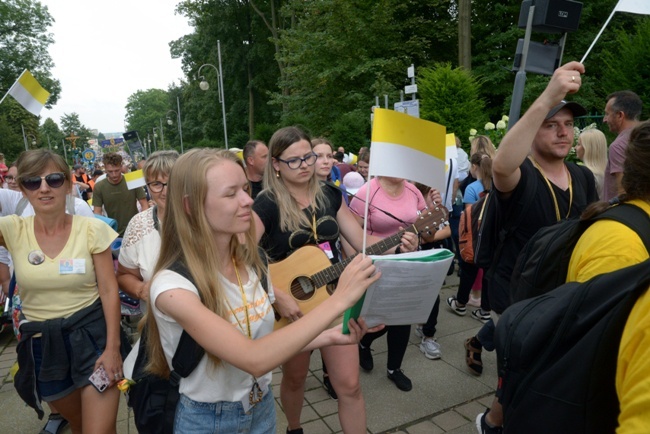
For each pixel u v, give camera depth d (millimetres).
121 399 3291
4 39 35062
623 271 1021
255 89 30766
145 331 1555
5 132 43250
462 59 14195
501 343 1249
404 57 16797
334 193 2518
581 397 1015
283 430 2781
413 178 1469
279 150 2312
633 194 1295
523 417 1143
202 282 1315
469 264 4211
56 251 2123
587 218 1381
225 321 1266
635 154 1254
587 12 15000
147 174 2428
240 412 1467
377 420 2826
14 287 2406
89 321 2127
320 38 17297
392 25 16859
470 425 2760
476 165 4453
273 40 21906
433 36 17641
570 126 2191
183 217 1352
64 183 2100
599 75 15641
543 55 2299
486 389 3156
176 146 52312
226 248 1464
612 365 967
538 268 1521
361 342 3367
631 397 798
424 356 3656
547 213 2170
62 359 2082
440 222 2537
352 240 2535
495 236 2363
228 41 29750
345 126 13789
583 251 1331
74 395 2160
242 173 1396
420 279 1447
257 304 1499
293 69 18734
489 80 15719
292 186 2396
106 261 2195
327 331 1597
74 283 2107
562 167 2322
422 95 10758
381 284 1411
